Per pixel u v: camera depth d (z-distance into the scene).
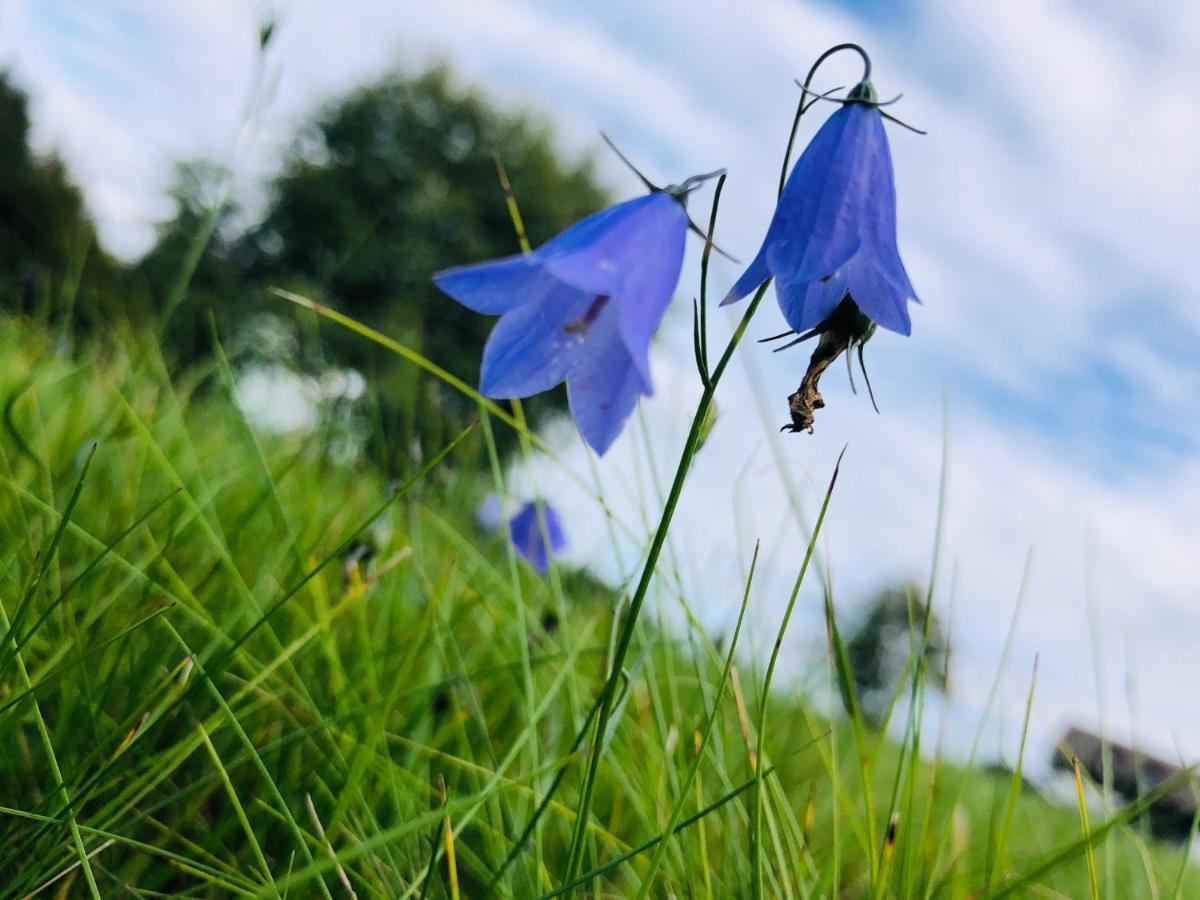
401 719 0.17
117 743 0.13
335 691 0.15
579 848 0.11
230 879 0.12
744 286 0.11
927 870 0.15
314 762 0.15
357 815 0.14
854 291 0.11
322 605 0.16
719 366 0.10
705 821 0.15
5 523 0.16
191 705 0.14
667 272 0.12
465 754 0.16
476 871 0.14
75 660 0.12
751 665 0.17
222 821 0.14
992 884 0.14
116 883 0.13
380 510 0.13
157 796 0.14
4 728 0.12
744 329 0.10
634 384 0.12
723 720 0.17
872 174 0.12
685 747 0.17
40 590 0.14
